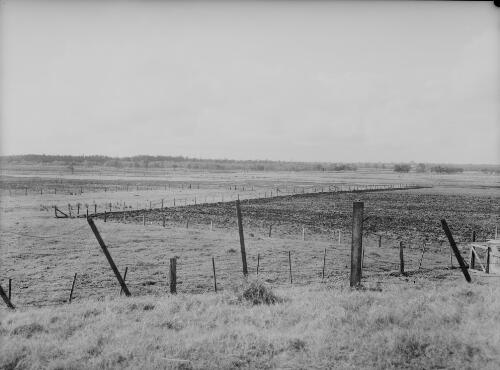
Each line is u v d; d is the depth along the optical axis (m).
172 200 73.00
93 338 11.44
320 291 18.94
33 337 12.13
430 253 34.94
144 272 26.64
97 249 33.00
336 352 10.12
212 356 10.09
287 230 44.91
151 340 11.20
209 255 31.45
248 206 65.62
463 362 9.41
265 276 25.61
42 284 23.92
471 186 131.12
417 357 9.77
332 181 150.38
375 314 12.67
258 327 12.43
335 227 47.53
